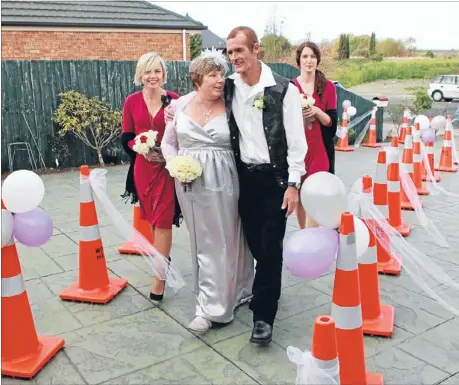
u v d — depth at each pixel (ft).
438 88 81.87
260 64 9.90
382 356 9.74
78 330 10.86
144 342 10.37
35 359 9.48
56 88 28.22
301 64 13.32
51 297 12.44
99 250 12.33
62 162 29.07
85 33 44.80
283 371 9.27
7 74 26.89
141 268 14.28
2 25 41.09
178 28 48.19
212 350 10.03
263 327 9.99
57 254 15.38
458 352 9.88
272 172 9.84
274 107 9.57
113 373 9.32
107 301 12.09
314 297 12.44
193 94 10.84
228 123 10.11
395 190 16.89
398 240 13.28
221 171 10.27
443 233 17.29
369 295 10.66
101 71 29.37
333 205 8.23
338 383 6.63
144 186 11.89
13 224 9.32
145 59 11.85
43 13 44.29
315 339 6.56
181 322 11.19
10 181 9.09
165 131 11.02
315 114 12.59
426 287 12.67
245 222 10.74
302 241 8.07
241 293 11.82
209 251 10.66
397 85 93.04
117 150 30.32
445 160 28.35
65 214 19.83
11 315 9.31
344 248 8.05
